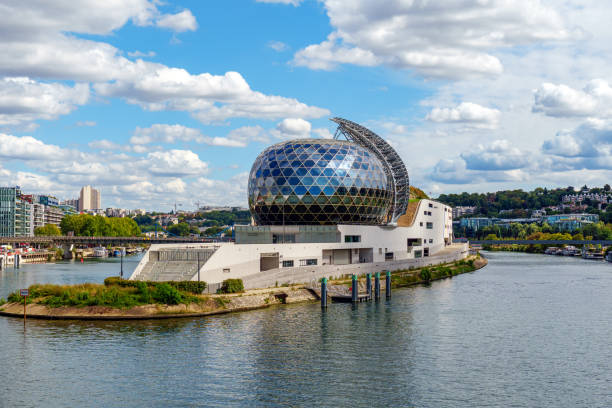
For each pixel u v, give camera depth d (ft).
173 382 194.49
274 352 231.09
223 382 194.59
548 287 451.12
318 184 480.23
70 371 205.77
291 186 481.87
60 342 245.04
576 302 365.20
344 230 476.13
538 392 186.39
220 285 360.69
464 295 398.83
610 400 179.73
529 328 280.31
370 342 249.14
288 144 505.25
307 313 319.47
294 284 396.16
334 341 250.37
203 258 374.43
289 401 177.47
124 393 184.24
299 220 490.49
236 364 214.48
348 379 198.39
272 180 490.49
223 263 368.48
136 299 309.83
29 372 204.64
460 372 207.10
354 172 495.00
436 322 294.25
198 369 208.44
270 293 357.20
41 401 177.58
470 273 593.01
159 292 313.94
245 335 260.21
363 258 517.96
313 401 177.58
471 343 248.93
